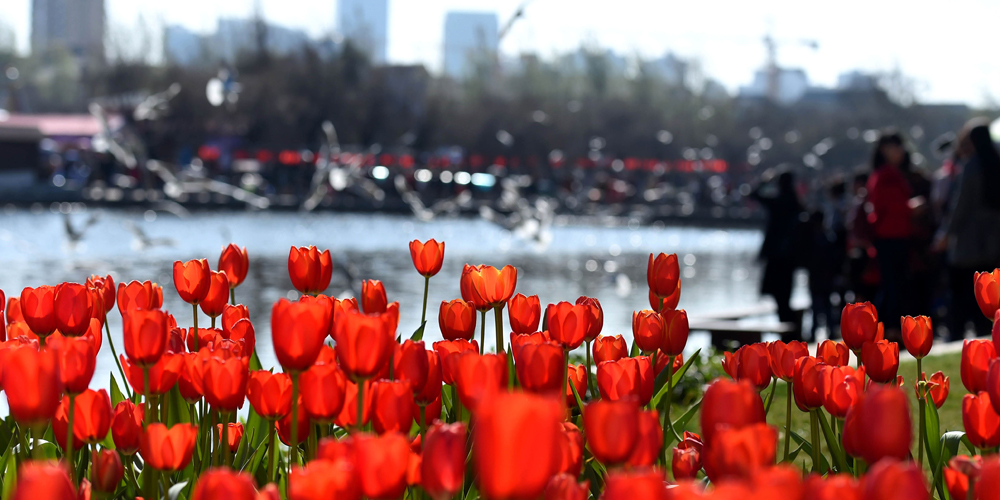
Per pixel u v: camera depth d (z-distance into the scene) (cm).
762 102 11100
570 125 9044
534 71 9725
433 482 127
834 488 111
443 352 212
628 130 9619
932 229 1001
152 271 2408
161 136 7081
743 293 2384
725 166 9488
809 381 205
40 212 5034
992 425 181
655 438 144
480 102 8762
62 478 113
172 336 230
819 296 1153
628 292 2236
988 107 10369
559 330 215
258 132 7219
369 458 130
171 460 178
